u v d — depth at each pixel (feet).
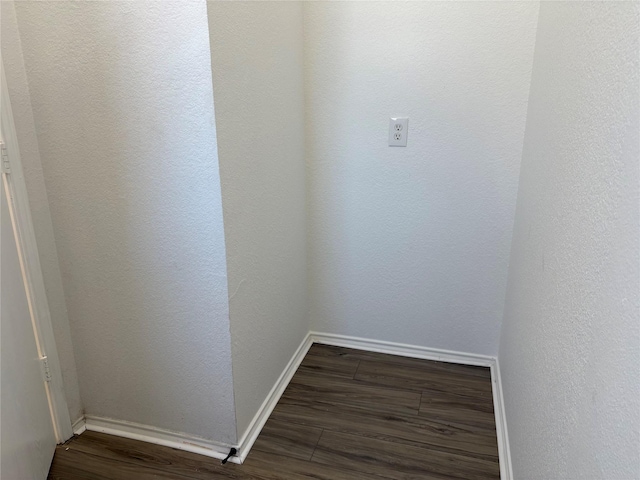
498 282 6.49
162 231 4.60
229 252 4.58
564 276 3.10
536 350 3.82
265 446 5.32
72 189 4.71
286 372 6.52
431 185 6.32
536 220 4.29
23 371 4.54
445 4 5.58
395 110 6.13
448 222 6.43
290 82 5.81
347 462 5.08
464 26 5.60
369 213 6.69
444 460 5.10
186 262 4.64
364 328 7.34
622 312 2.04
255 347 5.44
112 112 4.33
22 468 4.40
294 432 5.54
